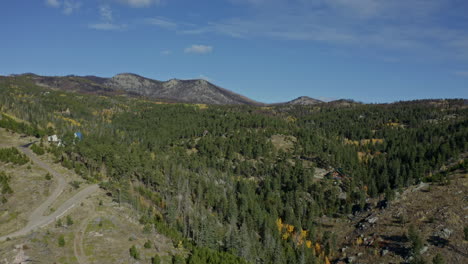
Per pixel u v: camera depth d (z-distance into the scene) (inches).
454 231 5059.1
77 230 3759.8
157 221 4552.2
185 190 6166.3
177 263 3580.2
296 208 6914.4
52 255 3198.8
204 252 3949.3
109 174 6141.7
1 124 7741.1
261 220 5959.6
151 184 6417.3
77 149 6811.0
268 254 5093.5
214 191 6619.1
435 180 6860.2
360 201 6909.5
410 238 5049.2
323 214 7111.2
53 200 4569.4
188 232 4808.1
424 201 6195.9
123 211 4493.1
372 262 5059.1
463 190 6102.4
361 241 5684.1
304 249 5374.0
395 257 4965.6
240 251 4653.1
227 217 5880.9
